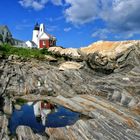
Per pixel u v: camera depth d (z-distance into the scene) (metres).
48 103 26.17
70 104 25.02
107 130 17.11
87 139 16.02
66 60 54.22
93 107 23.09
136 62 35.53
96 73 39.41
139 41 38.97
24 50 59.66
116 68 38.59
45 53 60.12
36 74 36.97
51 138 16.17
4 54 51.69
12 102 26.20
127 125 18.05
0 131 16.97
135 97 23.72
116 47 42.19
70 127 17.80
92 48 48.88
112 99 25.39
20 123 19.66
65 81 33.59
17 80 33.25
